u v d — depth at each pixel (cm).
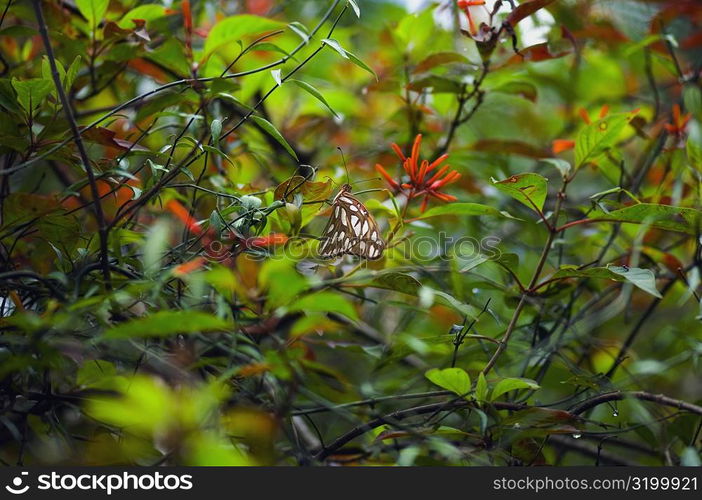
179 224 326
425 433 246
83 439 255
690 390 434
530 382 231
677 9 424
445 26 402
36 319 193
